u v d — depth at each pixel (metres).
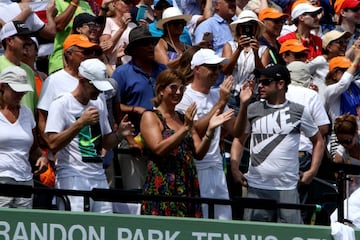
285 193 31.14
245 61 35.44
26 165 28.47
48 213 26.80
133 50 32.38
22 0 36.62
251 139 31.61
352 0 40.91
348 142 34.31
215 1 38.62
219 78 35.22
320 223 31.00
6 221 26.39
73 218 27.03
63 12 34.84
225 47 36.47
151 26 35.50
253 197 31.19
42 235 26.70
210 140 29.58
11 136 28.19
